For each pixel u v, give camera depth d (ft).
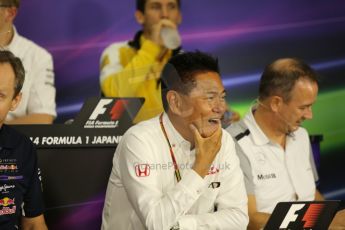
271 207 30.78
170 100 25.38
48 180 26.58
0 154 25.07
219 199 26.66
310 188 32.30
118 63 46.93
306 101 30.37
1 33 38.01
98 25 46.78
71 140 26.81
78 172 26.96
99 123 27.12
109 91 46.70
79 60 46.42
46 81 41.09
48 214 26.76
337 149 52.16
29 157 25.82
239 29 49.93
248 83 50.11
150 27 47.70
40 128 26.55
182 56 25.43
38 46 41.29
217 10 49.39
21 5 45.06
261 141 31.14
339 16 52.06
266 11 50.49
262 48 50.52
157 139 25.66
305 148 32.99
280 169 31.35
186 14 48.70
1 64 23.84
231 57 49.80
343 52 52.34
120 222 26.02
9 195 24.94
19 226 26.35
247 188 30.17
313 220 22.76
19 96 25.23
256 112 31.71
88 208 27.14
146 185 24.77
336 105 52.21
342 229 27.63
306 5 51.37
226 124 32.14
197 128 24.80
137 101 27.76
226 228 25.71
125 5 47.26
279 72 30.45
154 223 23.71
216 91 24.95
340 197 52.29
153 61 47.55
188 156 25.76
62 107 46.09
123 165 25.46
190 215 24.82
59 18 45.91
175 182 25.59
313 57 51.75
